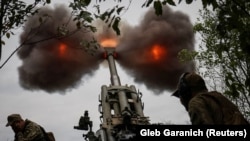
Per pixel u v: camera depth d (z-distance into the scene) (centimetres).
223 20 383
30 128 467
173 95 306
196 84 284
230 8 378
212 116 260
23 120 483
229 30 384
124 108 1830
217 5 370
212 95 272
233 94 394
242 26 377
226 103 270
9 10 491
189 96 286
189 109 265
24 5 500
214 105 263
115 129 1741
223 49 413
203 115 253
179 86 293
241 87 392
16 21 493
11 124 472
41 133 468
